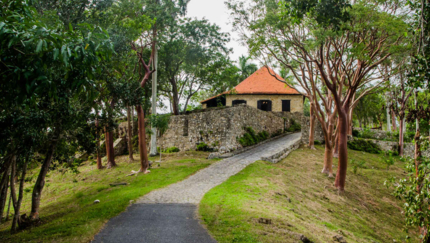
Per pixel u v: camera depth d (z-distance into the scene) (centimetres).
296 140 2755
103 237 751
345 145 1634
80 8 1500
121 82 1481
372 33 1439
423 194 823
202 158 2141
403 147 2662
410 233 1334
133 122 2831
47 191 1867
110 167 2212
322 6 843
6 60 472
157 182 1528
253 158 2019
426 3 802
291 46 1599
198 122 2486
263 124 2883
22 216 1046
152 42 2070
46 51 473
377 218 1433
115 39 1476
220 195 1149
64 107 927
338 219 1234
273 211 957
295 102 3478
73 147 1306
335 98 1598
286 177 1647
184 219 886
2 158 945
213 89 3250
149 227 820
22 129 818
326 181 1762
